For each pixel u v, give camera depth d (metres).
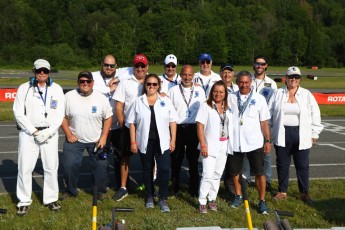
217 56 88.56
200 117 5.75
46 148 5.67
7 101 19.31
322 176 7.98
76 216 5.62
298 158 6.38
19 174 5.67
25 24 77.44
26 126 5.45
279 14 129.62
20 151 5.63
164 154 5.80
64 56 70.62
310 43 97.50
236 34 91.19
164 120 5.71
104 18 85.31
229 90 6.55
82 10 93.19
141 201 6.25
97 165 6.12
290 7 132.88
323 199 6.56
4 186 7.03
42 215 5.64
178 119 5.98
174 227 5.33
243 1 128.00
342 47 100.25
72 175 6.20
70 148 6.08
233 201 6.14
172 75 6.63
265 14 118.12
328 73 58.34
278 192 6.55
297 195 6.71
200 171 7.99
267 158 6.95
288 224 4.45
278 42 96.81
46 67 5.45
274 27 113.50
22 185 5.67
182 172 8.02
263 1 129.88
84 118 5.93
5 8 75.31
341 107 19.25
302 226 5.52
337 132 13.02
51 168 5.75
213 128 5.76
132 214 5.74
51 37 82.00
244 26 95.06
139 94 6.11
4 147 10.16
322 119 15.97
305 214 5.91
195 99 6.27
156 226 5.32
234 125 5.86
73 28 86.25
